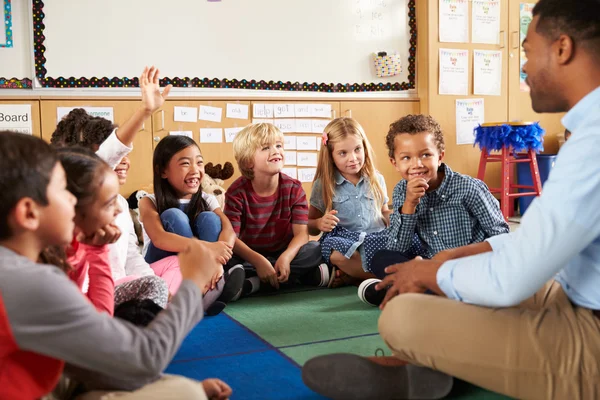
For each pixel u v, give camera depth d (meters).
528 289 0.89
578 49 0.90
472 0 3.98
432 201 1.83
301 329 1.60
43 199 0.75
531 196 4.05
